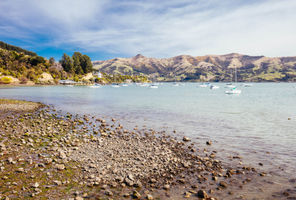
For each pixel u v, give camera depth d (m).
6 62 192.25
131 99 66.44
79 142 16.25
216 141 17.98
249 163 12.70
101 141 16.77
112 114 33.66
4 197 7.61
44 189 8.50
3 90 107.62
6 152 12.68
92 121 26.94
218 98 72.62
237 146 16.44
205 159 13.23
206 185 9.71
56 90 125.44
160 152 14.38
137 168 11.22
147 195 8.39
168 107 44.12
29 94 83.88
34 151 13.25
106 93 103.81
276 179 10.48
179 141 17.91
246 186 9.70
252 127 23.95
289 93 105.62
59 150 13.61
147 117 30.94
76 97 73.75
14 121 23.89
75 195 8.16
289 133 20.88
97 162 11.92
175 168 11.59
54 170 10.45
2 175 9.48
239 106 46.81
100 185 9.18
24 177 9.45
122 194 8.50
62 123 24.17
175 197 8.47
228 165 12.38
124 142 16.91
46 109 37.56
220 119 29.41
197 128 23.45
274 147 16.12
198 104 51.09
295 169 11.75
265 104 51.97
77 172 10.42
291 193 9.05
